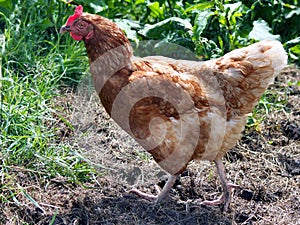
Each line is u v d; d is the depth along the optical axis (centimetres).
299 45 208
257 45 157
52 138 177
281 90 205
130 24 208
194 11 208
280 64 156
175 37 204
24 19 205
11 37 199
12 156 168
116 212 160
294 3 219
